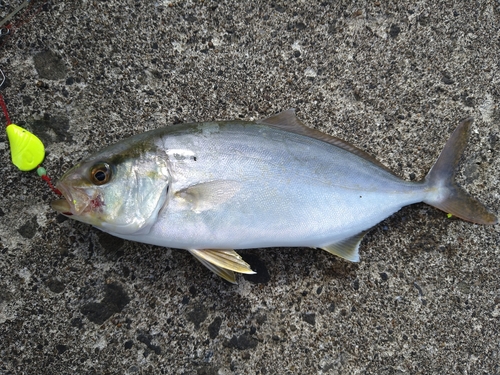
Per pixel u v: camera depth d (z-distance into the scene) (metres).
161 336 0.33
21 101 0.33
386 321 0.34
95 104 0.33
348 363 0.34
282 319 0.34
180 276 0.33
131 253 0.33
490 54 0.36
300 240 0.31
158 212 0.29
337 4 0.35
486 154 0.36
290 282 0.34
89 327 0.32
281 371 0.33
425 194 0.33
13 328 0.32
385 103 0.35
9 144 0.33
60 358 0.32
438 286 0.35
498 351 0.35
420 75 0.36
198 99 0.34
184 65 0.34
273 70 0.35
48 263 0.32
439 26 0.36
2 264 0.32
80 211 0.29
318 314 0.34
